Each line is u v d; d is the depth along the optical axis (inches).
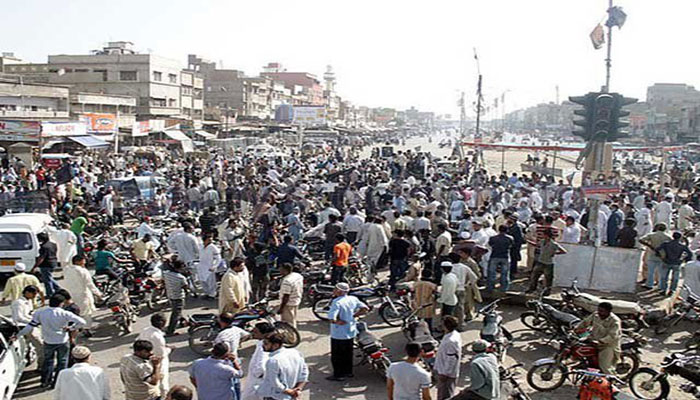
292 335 442.0
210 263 568.7
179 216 807.7
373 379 393.4
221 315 345.7
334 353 388.2
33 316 365.7
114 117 1636.3
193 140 2327.8
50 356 366.6
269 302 530.6
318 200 954.7
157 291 547.8
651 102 6274.6
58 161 1256.8
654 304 531.2
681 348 456.8
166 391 322.3
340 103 6742.1
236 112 3590.1
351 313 388.8
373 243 617.6
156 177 1076.5
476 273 502.6
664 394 361.4
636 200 914.1
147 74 2610.7
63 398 274.5
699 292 504.4
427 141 5684.1
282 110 3604.8
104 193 890.7
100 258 547.8
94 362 417.7
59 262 612.1
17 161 1209.4
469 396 293.7
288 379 283.4
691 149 2667.3
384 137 5231.3
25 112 1756.9
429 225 677.3
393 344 458.9
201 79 3208.7
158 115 2652.6
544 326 478.3
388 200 883.4
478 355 302.7
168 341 458.3
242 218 855.1
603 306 367.2
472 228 648.4
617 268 565.0
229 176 1135.6
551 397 369.4
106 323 497.0
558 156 2674.7
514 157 3184.1
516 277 610.2
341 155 2102.6
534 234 617.3
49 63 2679.6
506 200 907.4
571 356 376.2
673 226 924.0
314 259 697.6
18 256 589.3
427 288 453.1
